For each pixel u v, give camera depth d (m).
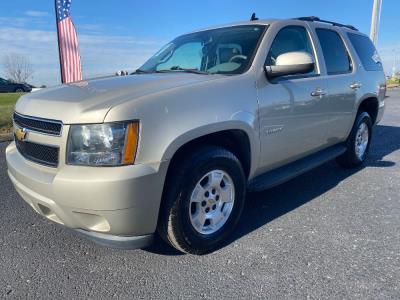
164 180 2.62
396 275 2.71
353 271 2.77
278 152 3.61
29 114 2.85
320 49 4.26
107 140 2.45
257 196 4.30
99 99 2.63
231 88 3.07
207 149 2.92
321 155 4.45
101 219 2.57
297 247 3.12
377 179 4.85
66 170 2.53
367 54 5.41
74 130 2.52
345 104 4.57
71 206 2.52
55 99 2.79
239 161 3.19
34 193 2.74
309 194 4.34
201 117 2.79
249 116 3.14
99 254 3.07
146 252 3.09
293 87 3.64
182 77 3.17
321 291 2.54
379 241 3.20
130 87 2.84
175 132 2.63
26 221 3.68
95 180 2.42
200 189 2.92
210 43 3.84
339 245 3.14
